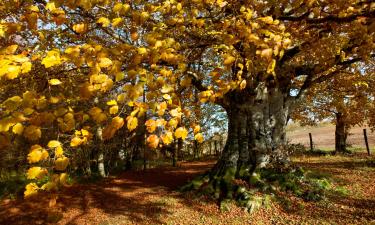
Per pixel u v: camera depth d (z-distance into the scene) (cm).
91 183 1368
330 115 2105
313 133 4091
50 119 249
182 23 461
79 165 1552
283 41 394
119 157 1945
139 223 900
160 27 442
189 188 1122
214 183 1080
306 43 734
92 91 278
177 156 2222
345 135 2044
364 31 574
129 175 1526
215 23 528
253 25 417
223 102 1130
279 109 1145
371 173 1237
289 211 903
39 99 252
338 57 870
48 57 269
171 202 1030
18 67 244
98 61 290
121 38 648
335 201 948
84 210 1020
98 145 1464
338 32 710
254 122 1112
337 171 1308
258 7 499
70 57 287
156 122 295
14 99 242
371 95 1778
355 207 896
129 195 1145
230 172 1090
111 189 1240
